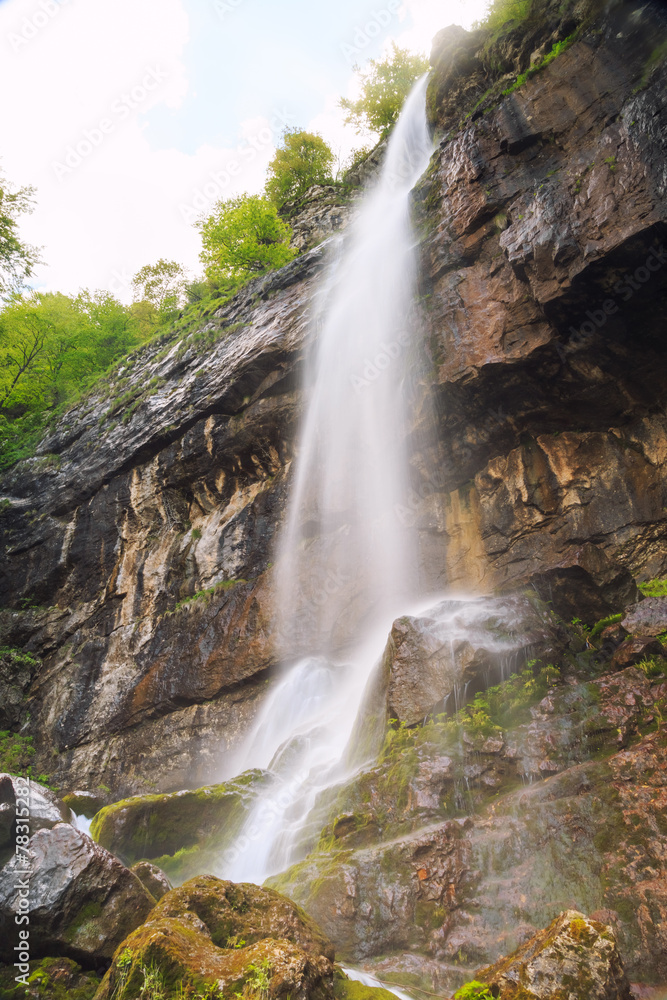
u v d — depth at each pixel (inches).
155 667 733.3
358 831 282.4
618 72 531.8
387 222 768.9
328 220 1224.2
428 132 935.0
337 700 565.9
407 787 291.1
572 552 398.3
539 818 261.1
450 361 586.9
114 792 683.4
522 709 316.8
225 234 1182.9
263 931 194.5
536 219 522.3
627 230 449.4
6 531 1010.7
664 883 226.7
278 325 816.3
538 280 507.8
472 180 631.8
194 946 175.3
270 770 450.9
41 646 874.1
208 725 661.9
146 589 812.0
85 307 1541.6
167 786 651.5
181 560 800.9
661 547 487.5
